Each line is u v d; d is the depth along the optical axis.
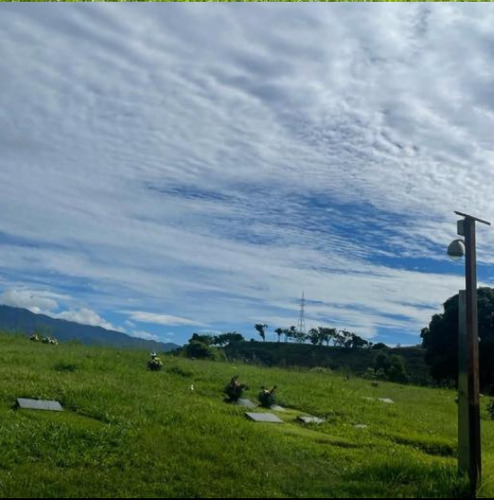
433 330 39.59
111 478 7.99
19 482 7.63
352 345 53.81
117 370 16.70
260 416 12.52
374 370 35.94
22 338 24.33
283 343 55.53
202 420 10.93
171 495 7.64
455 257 8.77
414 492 8.15
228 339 56.44
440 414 16.39
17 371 13.77
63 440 9.05
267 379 19.31
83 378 14.26
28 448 8.69
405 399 19.78
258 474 8.60
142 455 8.85
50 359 17.19
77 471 8.15
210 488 7.95
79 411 10.83
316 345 54.41
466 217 8.75
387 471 8.83
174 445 9.36
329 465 9.41
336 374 28.69
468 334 8.58
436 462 9.58
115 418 10.37
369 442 11.30
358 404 16.22
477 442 8.38
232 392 14.45
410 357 50.25
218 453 9.19
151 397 12.55
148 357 20.45
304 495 7.96
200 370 18.88
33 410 10.51
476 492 8.14
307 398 16.06
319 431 12.07
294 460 9.43
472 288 8.63
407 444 11.74
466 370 8.55
